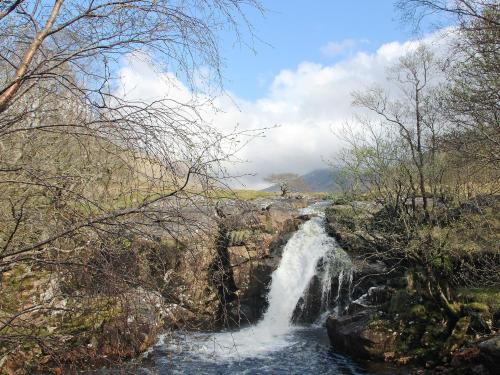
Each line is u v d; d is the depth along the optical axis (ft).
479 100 30.66
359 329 41.22
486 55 25.39
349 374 37.68
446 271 40.34
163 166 11.19
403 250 41.45
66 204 11.83
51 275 13.60
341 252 59.93
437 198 46.44
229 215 12.30
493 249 39.58
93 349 12.83
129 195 11.64
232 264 58.44
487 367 30.86
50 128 12.00
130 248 11.73
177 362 34.22
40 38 11.00
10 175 13.94
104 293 11.66
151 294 12.17
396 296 43.39
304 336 51.60
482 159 34.78
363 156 45.50
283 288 61.00
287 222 68.03
